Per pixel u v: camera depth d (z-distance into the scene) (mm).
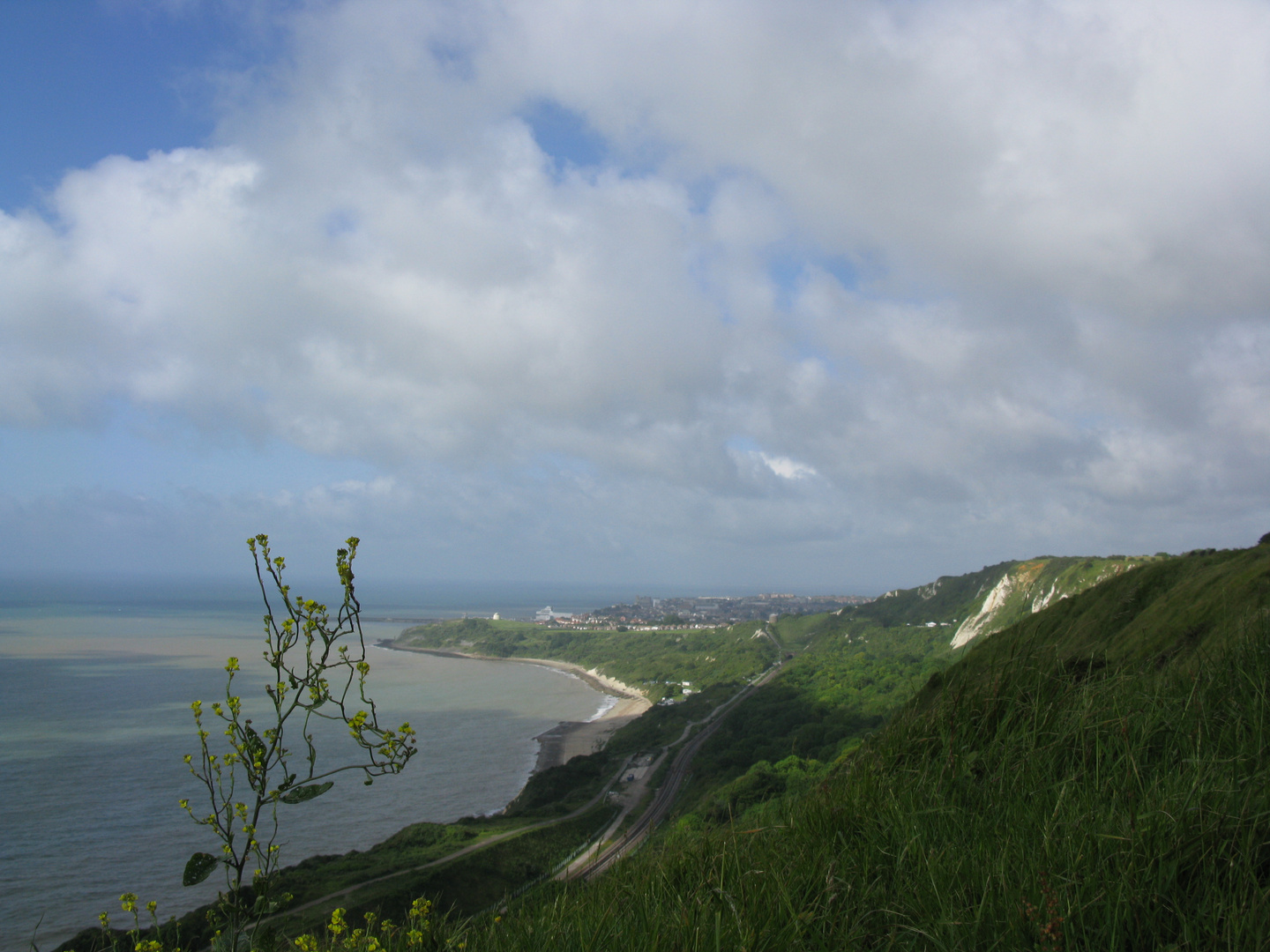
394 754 2822
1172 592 21297
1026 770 4066
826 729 76875
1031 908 2715
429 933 3990
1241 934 2451
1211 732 3900
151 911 3623
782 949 3004
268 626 2797
